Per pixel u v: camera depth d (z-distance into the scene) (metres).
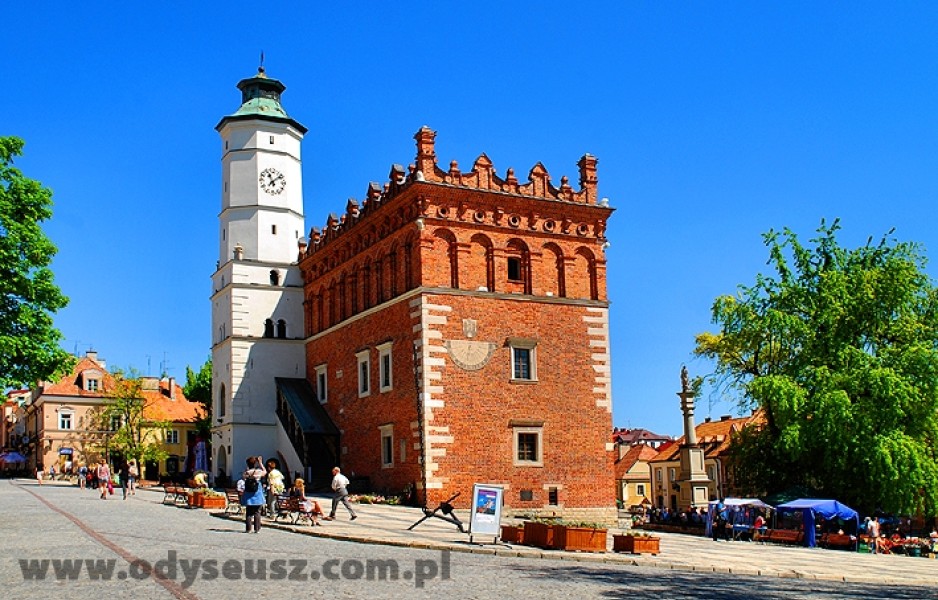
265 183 64.38
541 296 49.81
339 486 36.06
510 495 47.19
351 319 54.84
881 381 48.78
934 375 49.38
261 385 61.59
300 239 65.00
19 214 37.59
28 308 37.06
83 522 32.47
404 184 48.41
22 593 16.50
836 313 52.09
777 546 42.78
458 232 48.28
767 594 20.84
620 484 113.88
